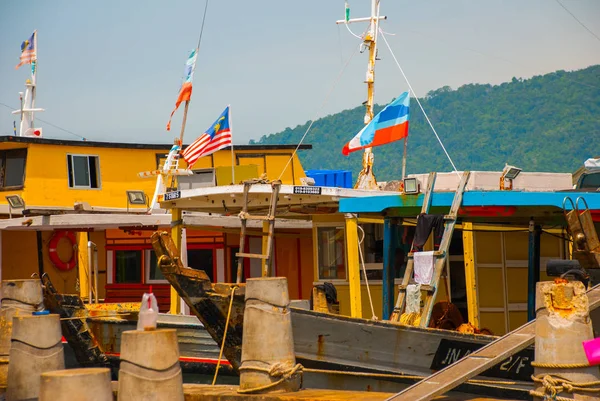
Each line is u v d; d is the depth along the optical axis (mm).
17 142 32656
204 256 27375
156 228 26000
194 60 27344
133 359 12914
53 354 16078
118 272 27859
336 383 16156
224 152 35094
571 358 11016
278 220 26766
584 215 14305
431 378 12406
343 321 16156
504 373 15305
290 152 36094
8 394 15906
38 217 25203
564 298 11164
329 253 22438
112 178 34531
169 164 27688
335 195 20891
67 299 21016
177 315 20594
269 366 14172
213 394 14422
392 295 18969
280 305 14398
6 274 31453
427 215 17438
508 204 16875
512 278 21594
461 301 21828
